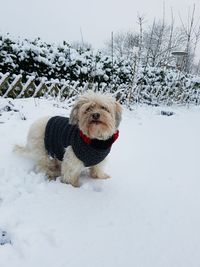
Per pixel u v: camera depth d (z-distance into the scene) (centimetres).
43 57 198
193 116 243
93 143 77
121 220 71
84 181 89
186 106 304
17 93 172
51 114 143
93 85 212
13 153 95
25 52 190
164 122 196
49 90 184
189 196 89
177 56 345
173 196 87
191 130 183
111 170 99
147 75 283
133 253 60
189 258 61
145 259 59
